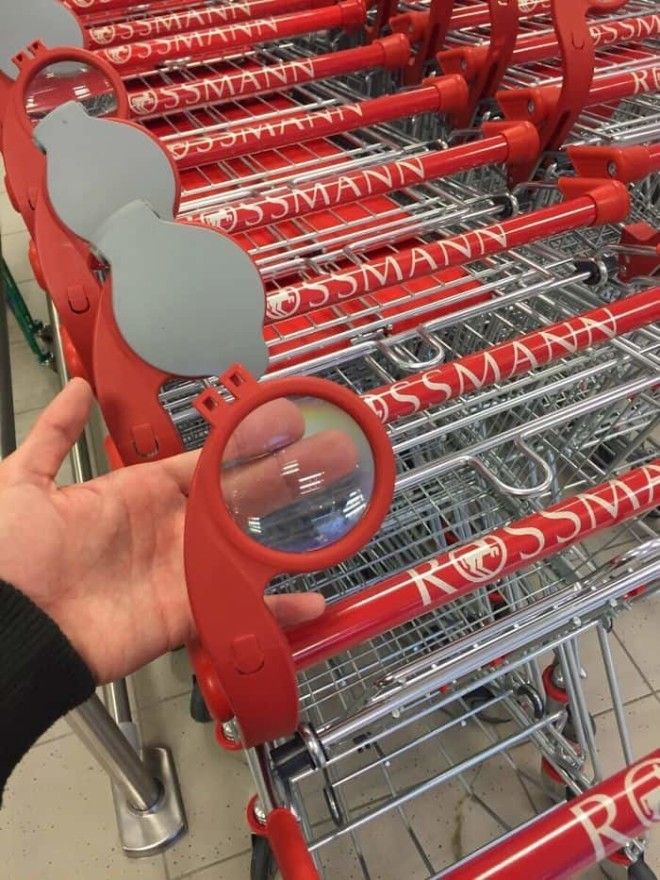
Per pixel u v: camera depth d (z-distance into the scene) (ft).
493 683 4.04
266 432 1.53
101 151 2.05
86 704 3.39
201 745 4.55
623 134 3.81
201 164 3.45
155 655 1.99
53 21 2.84
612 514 1.89
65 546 1.86
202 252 1.84
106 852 4.16
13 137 2.40
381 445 1.50
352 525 1.49
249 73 3.80
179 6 4.62
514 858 1.58
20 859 4.16
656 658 4.89
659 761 1.70
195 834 4.20
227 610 1.49
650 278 2.81
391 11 4.51
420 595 1.76
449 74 3.85
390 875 3.98
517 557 1.82
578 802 1.65
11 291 6.35
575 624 2.50
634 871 3.54
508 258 3.16
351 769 4.24
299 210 2.91
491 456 3.33
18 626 1.58
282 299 2.44
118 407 1.98
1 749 1.53
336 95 4.45
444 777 3.20
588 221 2.74
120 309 1.86
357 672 3.44
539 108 3.27
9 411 4.52
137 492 2.00
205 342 1.94
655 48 4.68
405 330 2.77
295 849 1.76
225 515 1.46
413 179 3.05
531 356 2.30
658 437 4.33
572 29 3.12
